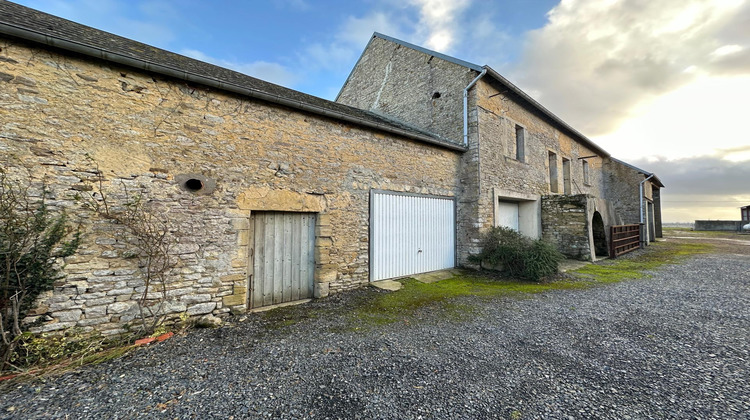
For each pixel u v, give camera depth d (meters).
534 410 2.07
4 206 2.79
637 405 2.12
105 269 3.35
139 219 3.53
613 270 7.61
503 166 8.47
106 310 3.33
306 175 4.98
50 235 3.05
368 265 5.89
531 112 10.03
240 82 5.09
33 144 3.05
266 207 4.52
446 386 2.38
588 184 13.84
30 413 2.00
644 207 15.08
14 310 2.70
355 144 5.68
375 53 10.91
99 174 3.35
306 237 5.15
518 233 7.64
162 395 2.24
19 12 3.91
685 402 2.14
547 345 3.19
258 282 4.62
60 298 3.11
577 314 4.22
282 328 3.74
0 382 2.40
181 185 3.84
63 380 2.45
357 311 4.41
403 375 2.56
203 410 2.06
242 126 4.35
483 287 5.89
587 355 2.94
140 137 3.61
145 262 3.57
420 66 9.05
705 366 2.68
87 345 3.07
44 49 3.17
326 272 5.19
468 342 3.27
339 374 2.57
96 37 4.19
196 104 4.00
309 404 2.13
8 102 2.97
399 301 4.91
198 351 3.05
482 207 7.57
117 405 2.11
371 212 5.91
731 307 4.45
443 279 6.57
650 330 3.58
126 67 3.56
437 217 7.28
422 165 6.93
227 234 4.16
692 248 12.88
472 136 7.60
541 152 10.41
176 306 3.74
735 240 17.16
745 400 2.15
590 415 2.01
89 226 3.28
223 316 4.09
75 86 3.29
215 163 4.10
